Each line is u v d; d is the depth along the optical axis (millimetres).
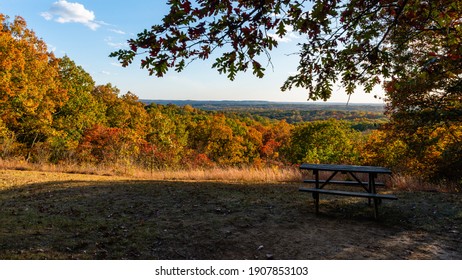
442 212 5812
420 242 4340
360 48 3826
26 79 22047
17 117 25078
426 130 12023
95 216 5441
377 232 4723
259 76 3221
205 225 4996
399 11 3412
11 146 22469
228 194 7488
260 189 8258
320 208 6129
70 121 30125
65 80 31766
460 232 4750
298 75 4242
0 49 19766
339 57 3982
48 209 5883
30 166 12070
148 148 18562
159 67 2877
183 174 11398
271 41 3119
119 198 6934
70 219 5215
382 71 4043
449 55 3789
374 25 3715
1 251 3746
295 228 4871
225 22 2859
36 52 25250
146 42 2748
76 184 8617
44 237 4305
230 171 11391
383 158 16828
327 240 4367
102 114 36062
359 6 3406
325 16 2936
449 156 11094
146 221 5172
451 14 3443
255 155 61375
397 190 8148
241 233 4633
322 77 4215
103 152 17375
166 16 2621
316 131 41406
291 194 7520
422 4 3340
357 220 5328
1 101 20875
